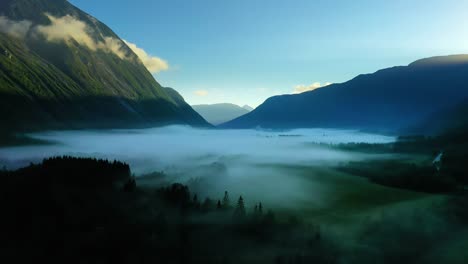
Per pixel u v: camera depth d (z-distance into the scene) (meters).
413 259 101.50
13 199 113.94
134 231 107.50
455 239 110.88
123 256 94.31
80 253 93.06
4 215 104.50
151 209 126.69
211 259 97.94
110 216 115.12
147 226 112.06
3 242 92.88
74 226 105.06
